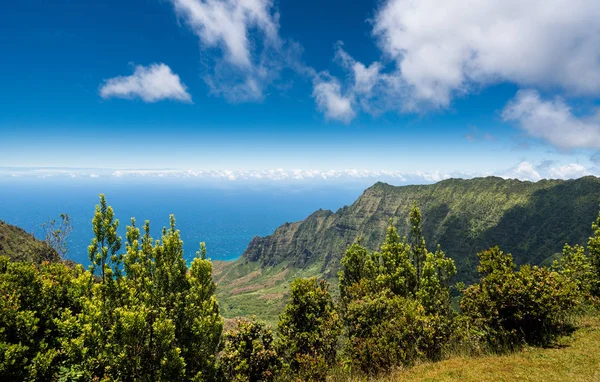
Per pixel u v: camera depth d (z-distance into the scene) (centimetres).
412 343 1817
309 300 2134
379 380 1611
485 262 2069
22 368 1169
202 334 1397
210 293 1620
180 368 1232
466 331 1819
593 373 1216
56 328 1417
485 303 1777
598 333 1587
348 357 1869
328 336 2000
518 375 1298
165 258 1520
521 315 1645
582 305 1991
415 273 2562
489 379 1310
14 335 1255
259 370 1791
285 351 2009
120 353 1162
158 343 1221
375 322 1997
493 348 1683
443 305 2281
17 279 1469
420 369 1600
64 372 1165
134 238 1573
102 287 1351
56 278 1628
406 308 1978
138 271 1523
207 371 1445
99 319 1191
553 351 1487
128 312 1183
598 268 2309
